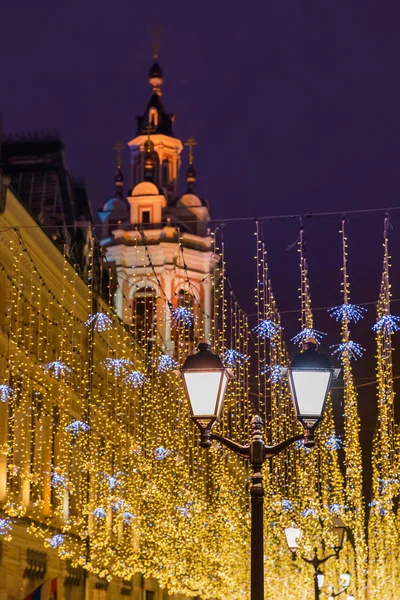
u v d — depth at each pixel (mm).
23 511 38375
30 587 40688
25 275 40656
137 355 57844
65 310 46469
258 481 11969
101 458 51625
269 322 33531
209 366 11961
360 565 50594
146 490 51125
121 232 73188
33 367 41438
